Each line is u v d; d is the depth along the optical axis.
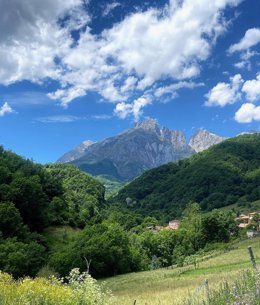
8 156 125.31
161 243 141.25
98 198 190.00
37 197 105.75
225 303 12.77
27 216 103.75
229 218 154.38
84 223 124.81
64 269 85.50
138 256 106.00
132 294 42.19
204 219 144.88
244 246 97.62
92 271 90.56
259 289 12.03
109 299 15.80
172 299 26.47
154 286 51.47
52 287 14.34
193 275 61.19
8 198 98.94
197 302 14.94
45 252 91.31
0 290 13.77
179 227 174.38
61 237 106.69
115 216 181.00
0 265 73.88
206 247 137.50
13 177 108.25
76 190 182.25
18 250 79.00
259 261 59.38
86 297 14.49
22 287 14.10
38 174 127.50
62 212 119.94
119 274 94.81
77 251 89.69
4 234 88.75
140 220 193.62
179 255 138.25
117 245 98.06
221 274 48.28
